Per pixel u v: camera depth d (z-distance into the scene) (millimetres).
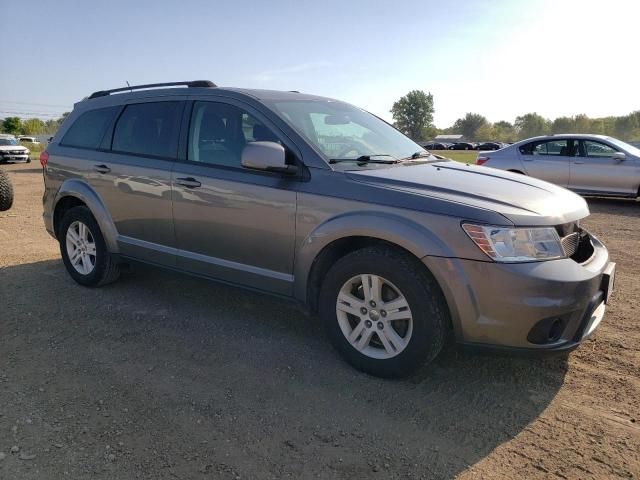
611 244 6996
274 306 4469
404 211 3010
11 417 2811
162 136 4234
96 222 4703
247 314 4293
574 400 3027
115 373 3303
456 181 3309
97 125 4812
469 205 2902
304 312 3551
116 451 2543
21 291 4805
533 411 2918
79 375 3273
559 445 2621
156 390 3102
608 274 3150
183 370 3352
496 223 2809
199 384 3178
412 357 3043
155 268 4355
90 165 4672
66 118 5207
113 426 2742
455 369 3373
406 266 2990
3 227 7922
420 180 3248
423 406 2961
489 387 3164
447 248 2859
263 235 3566
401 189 3111
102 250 4719
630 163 10516
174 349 3650
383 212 3066
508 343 2867
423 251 2895
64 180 4941
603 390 3125
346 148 3709
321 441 2645
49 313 4281
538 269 2793
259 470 2428
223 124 3893
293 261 3463
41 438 2631
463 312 2879
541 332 2828
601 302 3135
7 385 3145
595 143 10961
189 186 3904
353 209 3168
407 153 4121
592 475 2410
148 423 2773
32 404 2939
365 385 3176
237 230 3691
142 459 2488
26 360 3471
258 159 3322
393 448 2600
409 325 3055
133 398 3012
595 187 10891
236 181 3656
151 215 4227
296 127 3592
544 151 11500
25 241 6910
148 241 4328
